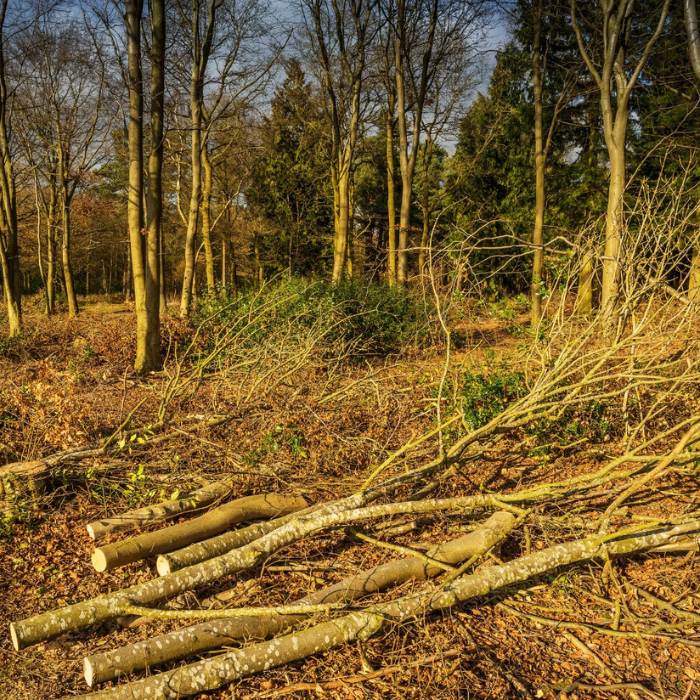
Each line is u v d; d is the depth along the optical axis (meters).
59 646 3.57
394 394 7.81
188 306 14.48
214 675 3.16
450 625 3.79
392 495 5.33
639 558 4.55
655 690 3.29
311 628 3.46
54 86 22.39
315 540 4.72
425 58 18.55
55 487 5.39
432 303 10.33
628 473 4.63
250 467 5.68
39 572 4.30
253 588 4.09
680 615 3.80
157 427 6.71
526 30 18.92
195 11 16.91
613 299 6.54
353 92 19.69
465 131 25.77
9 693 3.19
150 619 3.76
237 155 27.50
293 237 34.56
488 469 6.05
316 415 6.57
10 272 15.23
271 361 8.44
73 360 10.74
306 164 32.78
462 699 3.19
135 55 10.77
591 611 3.98
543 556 4.02
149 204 10.95
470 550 4.33
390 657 3.47
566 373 5.62
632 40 13.72
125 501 5.25
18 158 22.53
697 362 5.59
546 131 20.53
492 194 26.03
